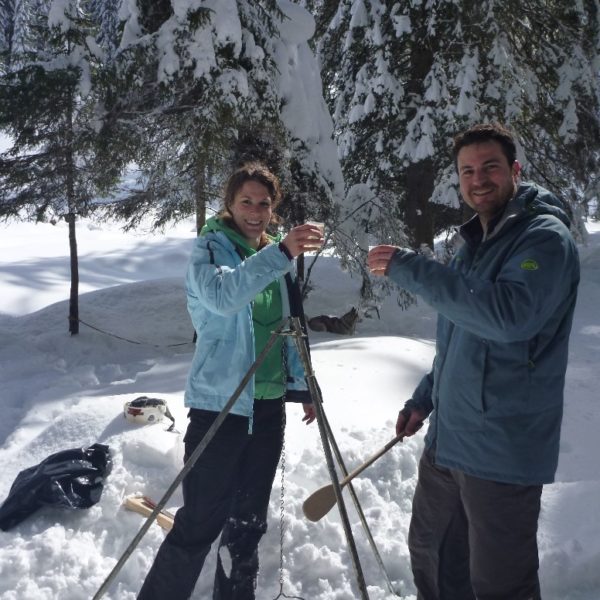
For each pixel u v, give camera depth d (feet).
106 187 28.09
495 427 6.77
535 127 43.73
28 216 27.84
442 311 6.48
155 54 25.54
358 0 36.58
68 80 24.43
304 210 30.37
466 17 36.27
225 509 8.50
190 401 8.47
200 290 8.02
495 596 7.10
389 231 32.91
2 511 10.69
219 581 8.79
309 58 31.58
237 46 25.64
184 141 27.99
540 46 40.83
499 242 6.85
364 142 41.14
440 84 35.83
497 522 6.93
